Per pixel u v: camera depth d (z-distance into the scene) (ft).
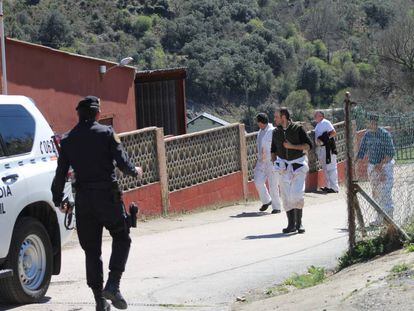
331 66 275.80
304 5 337.93
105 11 277.64
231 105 245.04
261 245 53.62
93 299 37.65
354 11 329.52
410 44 249.14
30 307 35.88
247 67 251.39
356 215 43.09
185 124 114.32
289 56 279.28
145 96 112.57
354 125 42.78
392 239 42.06
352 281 35.60
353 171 42.42
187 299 37.37
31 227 36.58
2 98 37.65
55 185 33.04
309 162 95.61
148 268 46.24
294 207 58.70
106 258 50.55
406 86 247.50
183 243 57.06
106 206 32.14
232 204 83.87
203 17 288.92
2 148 36.09
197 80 245.24
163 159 73.56
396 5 322.96
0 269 35.12
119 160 32.19
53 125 90.07
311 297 34.32
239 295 37.99
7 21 229.04
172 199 74.95
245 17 302.45
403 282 32.91
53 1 258.16
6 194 34.94
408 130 46.70
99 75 96.58
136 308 35.53
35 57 87.86
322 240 54.24
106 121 97.91
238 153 86.53
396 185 44.75
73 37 253.44
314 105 261.85
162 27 277.23
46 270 37.73
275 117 58.80
